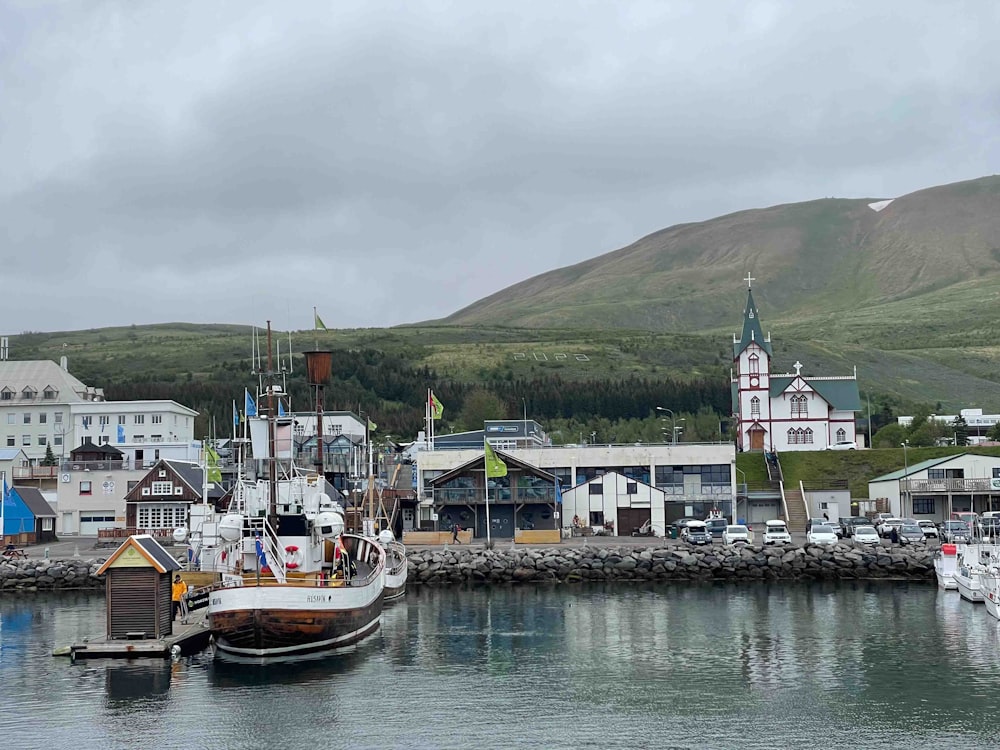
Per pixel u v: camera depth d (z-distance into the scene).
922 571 114.19
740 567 116.50
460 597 103.50
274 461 75.56
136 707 59.59
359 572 95.94
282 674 66.50
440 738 54.53
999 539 110.75
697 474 153.38
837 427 196.50
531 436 184.62
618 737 54.69
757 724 56.78
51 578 116.50
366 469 158.88
